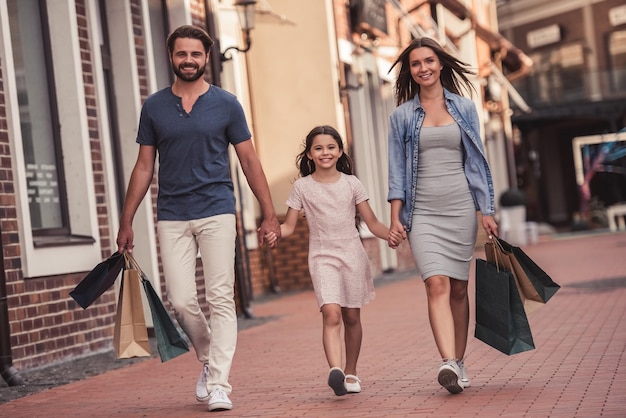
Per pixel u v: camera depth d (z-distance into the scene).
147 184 7.32
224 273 7.20
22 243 10.30
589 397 6.58
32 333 10.30
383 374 8.38
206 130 7.18
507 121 42.91
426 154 7.30
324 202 7.39
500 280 7.17
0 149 10.16
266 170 20.59
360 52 22.56
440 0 30.14
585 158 49.91
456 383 6.95
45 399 8.34
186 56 7.13
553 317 11.69
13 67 10.41
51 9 11.55
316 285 7.34
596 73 47.84
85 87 11.88
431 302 7.17
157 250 13.33
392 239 7.32
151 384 8.78
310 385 8.06
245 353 10.62
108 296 11.82
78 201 11.57
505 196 34.78
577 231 46.53
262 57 20.77
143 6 13.43
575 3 53.91
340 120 20.72
